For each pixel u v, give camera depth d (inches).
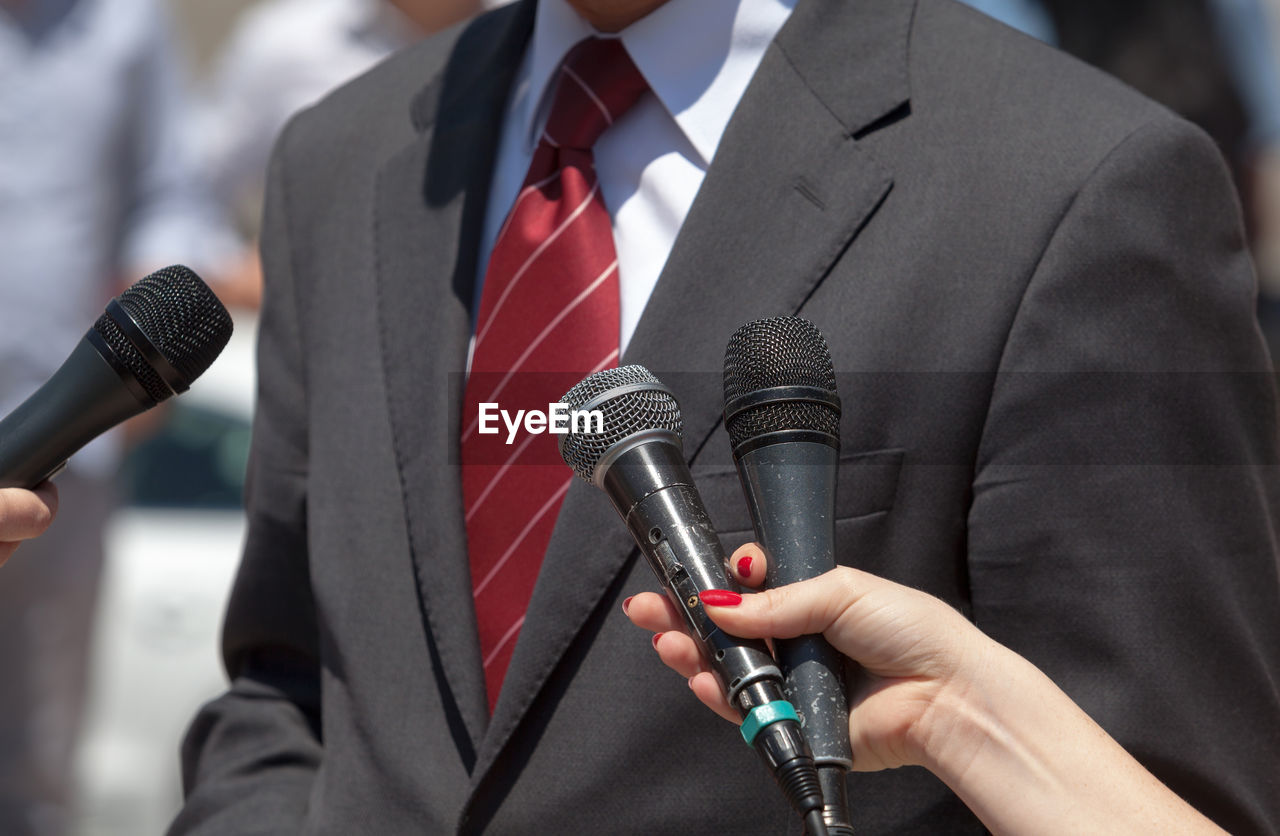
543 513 230.1
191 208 582.2
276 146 286.0
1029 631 213.9
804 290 220.2
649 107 241.8
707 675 174.6
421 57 285.4
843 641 179.2
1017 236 215.6
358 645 239.1
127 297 202.5
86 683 565.6
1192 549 210.4
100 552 557.3
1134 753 206.1
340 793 234.7
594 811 216.1
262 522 269.1
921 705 182.9
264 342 274.1
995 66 230.4
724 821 212.7
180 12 1396.4
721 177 228.8
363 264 259.0
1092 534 210.7
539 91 250.7
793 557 177.8
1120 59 534.0
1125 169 215.2
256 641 274.4
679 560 175.8
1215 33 542.0
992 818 181.6
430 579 232.8
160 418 609.6
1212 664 210.1
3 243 520.7
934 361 215.5
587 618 219.6
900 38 235.1
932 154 223.6
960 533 219.1
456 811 222.1
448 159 258.2
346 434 249.6
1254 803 210.1
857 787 218.4
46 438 200.1
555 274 235.3
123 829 693.3
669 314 224.4
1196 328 215.6
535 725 220.7
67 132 532.1
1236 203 227.5
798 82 232.4
